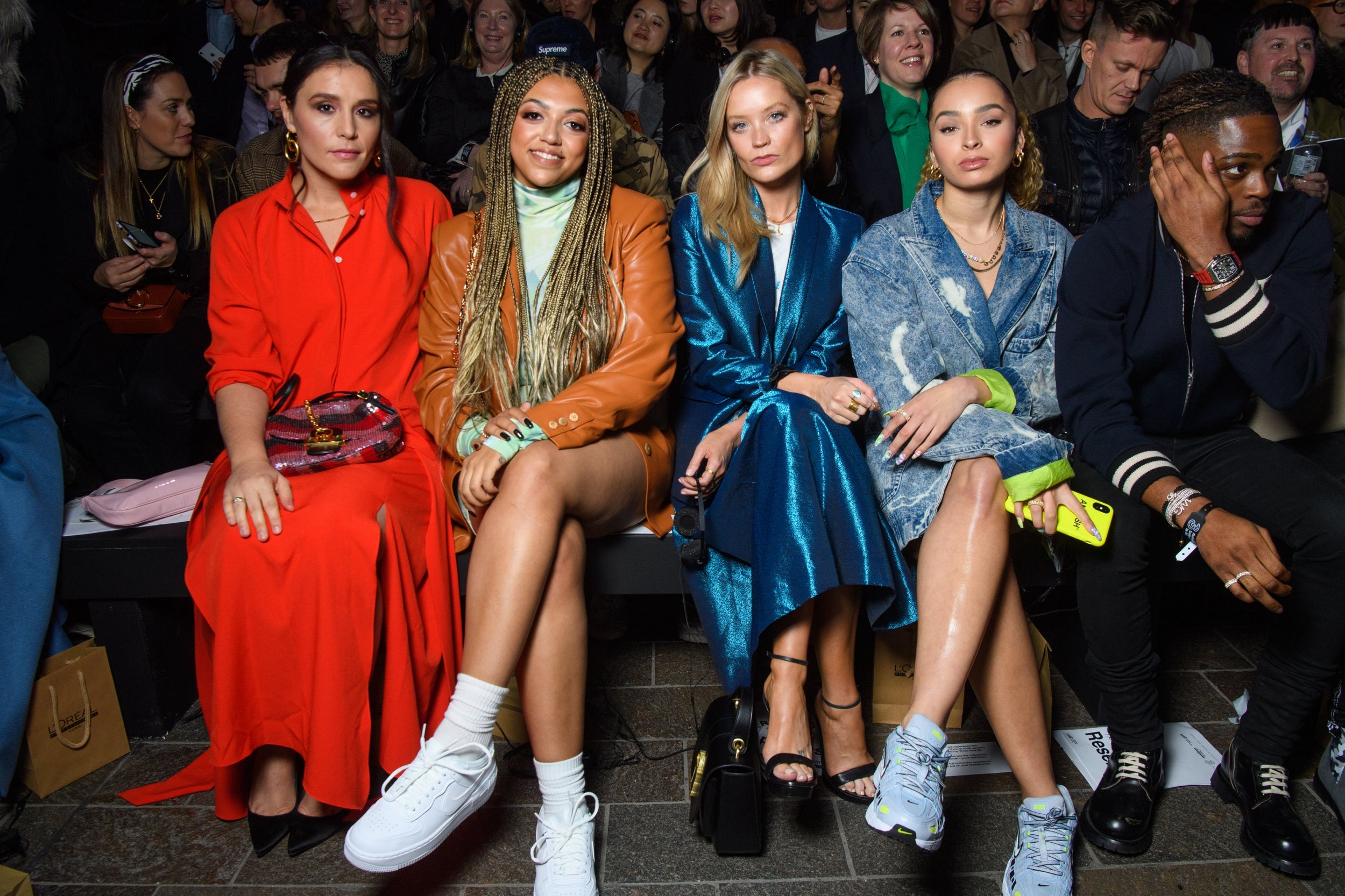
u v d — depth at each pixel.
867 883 1.68
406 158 2.74
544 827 1.65
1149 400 1.90
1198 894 1.66
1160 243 1.80
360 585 1.68
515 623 1.57
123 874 1.72
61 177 2.60
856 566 1.71
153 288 2.56
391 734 1.76
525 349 1.92
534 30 2.03
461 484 1.72
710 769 1.65
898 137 2.80
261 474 1.75
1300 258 1.80
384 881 1.70
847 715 1.87
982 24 3.91
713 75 3.38
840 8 3.74
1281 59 2.87
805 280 2.05
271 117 3.27
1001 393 1.79
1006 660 1.66
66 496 2.45
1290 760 2.01
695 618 2.45
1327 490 1.73
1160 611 2.64
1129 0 2.52
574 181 1.96
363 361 2.00
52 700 1.95
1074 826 1.67
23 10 2.63
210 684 1.92
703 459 1.89
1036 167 2.01
